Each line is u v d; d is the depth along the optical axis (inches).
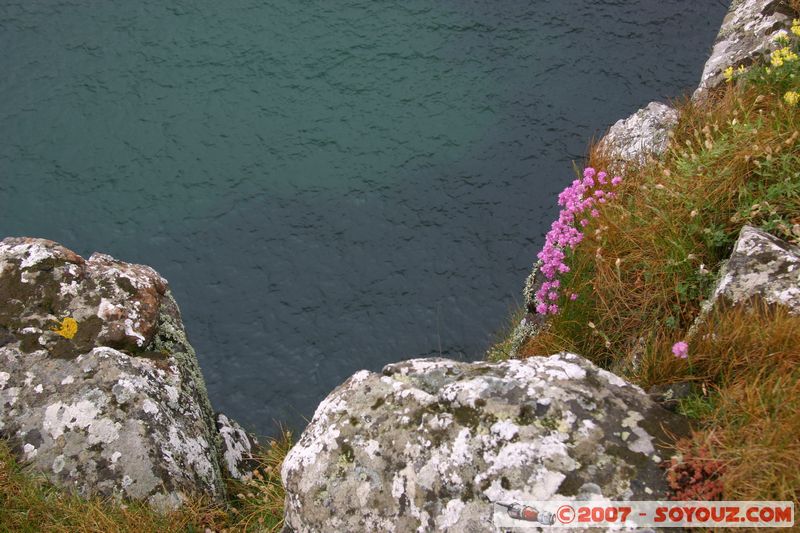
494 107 428.5
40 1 507.2
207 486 209.5
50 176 413.1
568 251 236.2
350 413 164.1
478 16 478.3
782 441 138.4
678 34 455.5
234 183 406.0
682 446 143.8
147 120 435.8
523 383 157.2
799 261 175.2
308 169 409.4
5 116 439.8
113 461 198.1
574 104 425.4
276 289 365.4
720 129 247.3
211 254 380.8
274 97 443.5
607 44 453.7
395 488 151.3
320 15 488.1
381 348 342.3
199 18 491.5
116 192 406.0
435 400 159.0
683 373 170.1
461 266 365.7
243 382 336.2
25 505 191.5
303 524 158.6
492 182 395.9
